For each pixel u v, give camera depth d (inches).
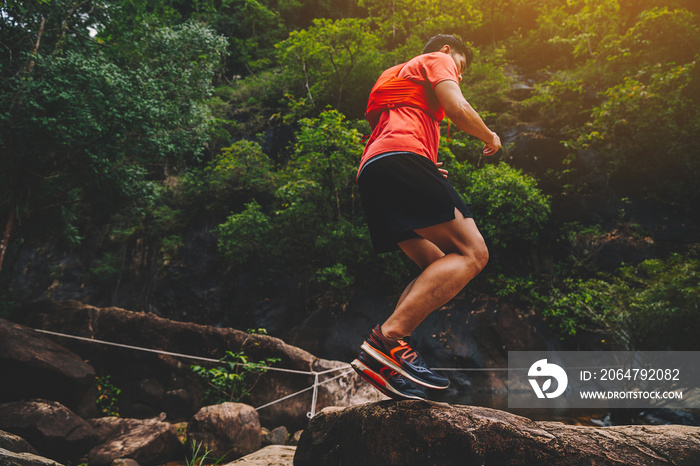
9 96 246.1
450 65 53.6
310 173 382.9
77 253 561.3
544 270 375.2
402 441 48.2
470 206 371.6
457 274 47.5
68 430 142.6
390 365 48.8
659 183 400.8
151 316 233.8
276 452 102.1
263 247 414.0
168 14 595.8
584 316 323.9
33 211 300.0
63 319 239.6
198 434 149.3
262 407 191.9
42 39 290.4
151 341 223.1
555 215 401.4
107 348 224.5
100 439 148.4
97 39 328.2
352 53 475.5
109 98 261.3
